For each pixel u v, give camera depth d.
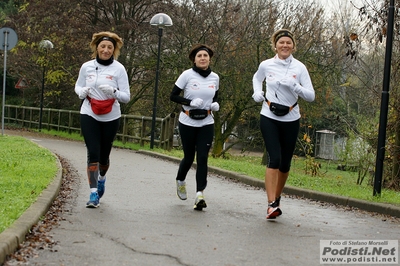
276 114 6.97
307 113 22.84
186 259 4.96
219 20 23.67
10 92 40.69
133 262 4.79
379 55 13.53
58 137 26.45
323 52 22.47
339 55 21.64
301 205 8.78
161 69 25.02
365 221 7.51
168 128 19.78
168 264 4.78
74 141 24.31
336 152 17.00
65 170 11.22
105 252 5.08
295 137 7.13
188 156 7.72
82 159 14.26
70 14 28.03
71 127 27.81
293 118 7.05
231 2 23.64
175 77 24.34
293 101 7.05
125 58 26.58
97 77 7.25
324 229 6.66
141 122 21.67
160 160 15.77
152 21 19.42
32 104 37.00
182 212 7.29
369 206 8.62
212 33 23.80
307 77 7.11
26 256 4.79
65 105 35.09
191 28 23.78
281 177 7.28
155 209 7.41
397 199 9.32
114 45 7.46
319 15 22.62
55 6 28.00
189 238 5.77
